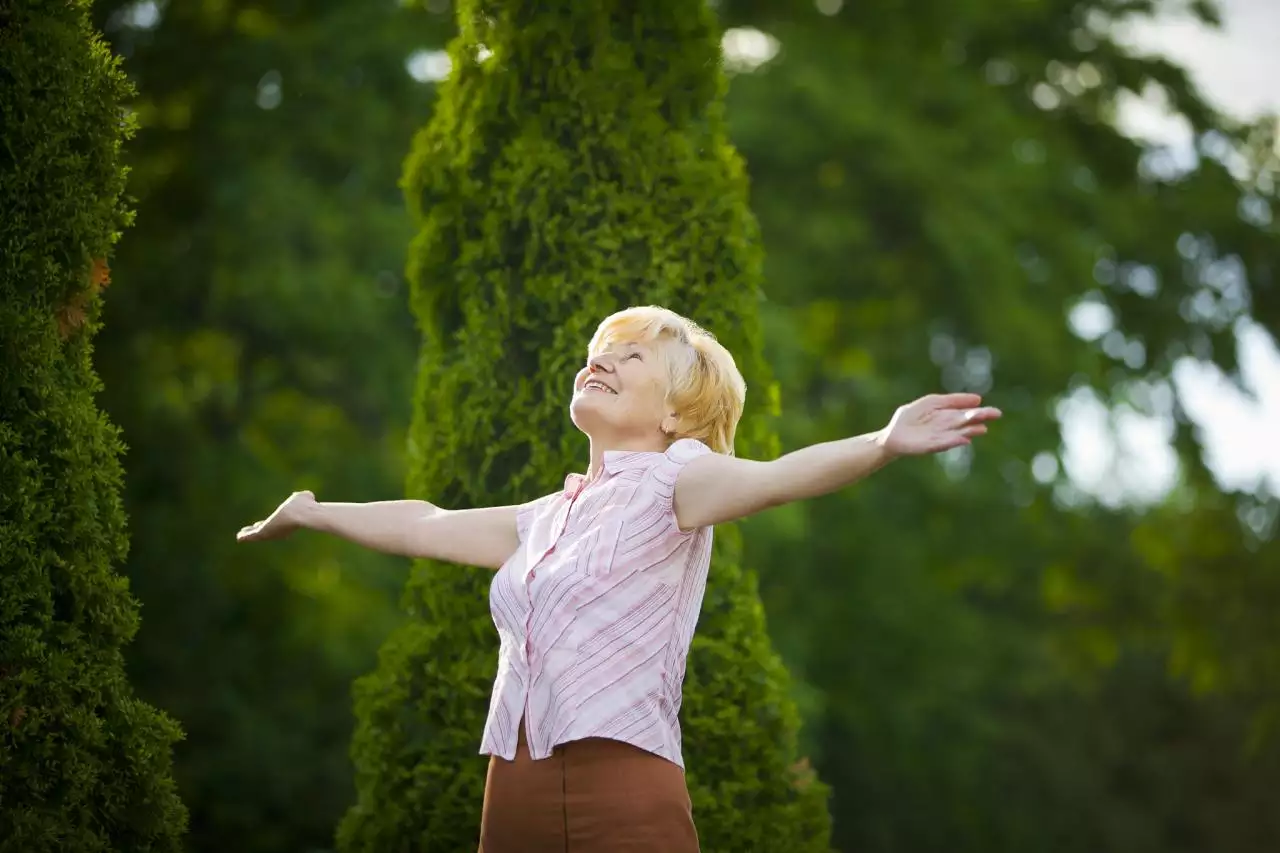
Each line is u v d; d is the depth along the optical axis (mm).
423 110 14578
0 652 4445
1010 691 20266
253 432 14961
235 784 13609
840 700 16766
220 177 13930
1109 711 22500
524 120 5820
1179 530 17953
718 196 5816
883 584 16344
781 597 15836
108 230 4891
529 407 5645
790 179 16156
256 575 14000
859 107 15906
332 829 13984
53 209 4727
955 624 17281
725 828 5363
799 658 15289
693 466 4023
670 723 4121
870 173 16109
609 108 5777
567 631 3977
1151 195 18062
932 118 17078
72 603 4648
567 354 5590
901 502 16531
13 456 4523
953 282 16625
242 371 14781
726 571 5664
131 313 14016
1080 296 17234
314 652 14172
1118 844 21250
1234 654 17219
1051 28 18094
